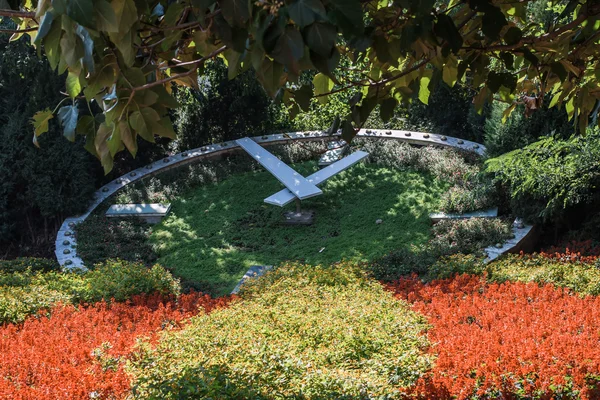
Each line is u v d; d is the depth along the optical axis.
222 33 2.79
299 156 19.25
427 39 3.73
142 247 15.35
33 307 9.49
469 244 13.34
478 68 4.14
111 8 2.39
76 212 16.52
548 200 13.56
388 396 5.30
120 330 8.91
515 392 5.37
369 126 20.72
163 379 5.50
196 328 7.60
